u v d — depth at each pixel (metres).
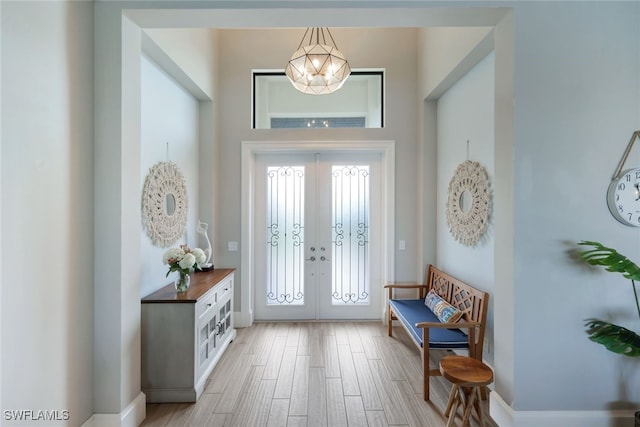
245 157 3.99
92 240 1.97
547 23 1.98
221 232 4.00
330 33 3.92
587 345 1.99
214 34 3.83
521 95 1.98
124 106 2.02
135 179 2.15
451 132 3.41
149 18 2.07
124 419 2.00
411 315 3.13
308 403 2.39
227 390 2.57
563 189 1.98
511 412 1.98
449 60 3.06
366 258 4.18
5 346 1.42
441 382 2.70
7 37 1.43
